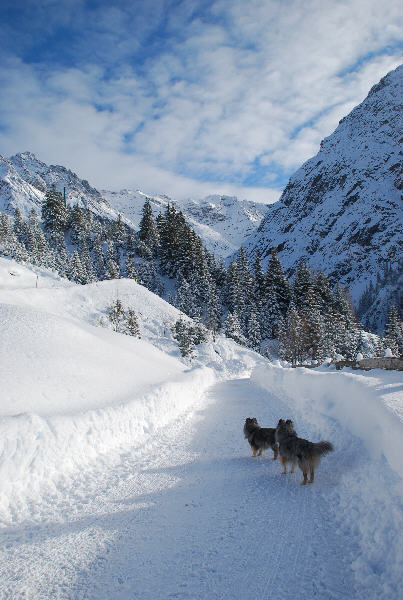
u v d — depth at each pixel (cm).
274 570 418
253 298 7356
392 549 396
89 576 435
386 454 555
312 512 544
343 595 371
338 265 16925
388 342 5462
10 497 622
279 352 5722
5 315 1391
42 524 575
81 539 523
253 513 558
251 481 692
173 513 583
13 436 689
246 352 4634
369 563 405
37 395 925
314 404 1143
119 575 432
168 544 491
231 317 5688
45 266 6438
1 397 845
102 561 465
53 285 4809
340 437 806
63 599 395
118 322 3956
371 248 16850
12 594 407
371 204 19138
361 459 635
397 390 801
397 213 18038
